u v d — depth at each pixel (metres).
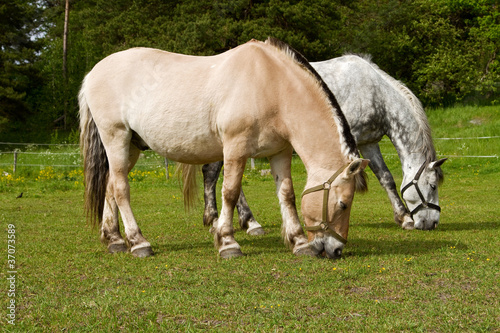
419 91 27.23
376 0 30.03
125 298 3.37
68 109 33.38
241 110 4.34
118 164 5.04
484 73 28.03
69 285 3.78
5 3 27.06
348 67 6.34
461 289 3.44
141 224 7.09
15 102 27.41
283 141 4.52
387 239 5.48
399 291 3.45
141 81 4.89
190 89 4.63
